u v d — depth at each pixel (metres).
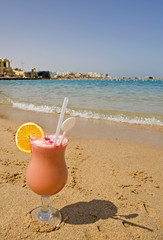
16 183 0.68
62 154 0.47
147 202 0.61
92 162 0.88
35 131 0.50
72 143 1.15
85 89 5.60
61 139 0.44
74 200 0.60
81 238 0.46
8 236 0.46
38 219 0.51
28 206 0.56
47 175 0.45
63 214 0.54
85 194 0.63
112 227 0.50
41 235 0.47
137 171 0.81
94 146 1.11
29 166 0.48
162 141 1.24
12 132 1.30
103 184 0.70
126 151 1.05
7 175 0.73
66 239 0.46
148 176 0.78
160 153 1.04
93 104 2.72
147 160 0.94
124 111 2.22
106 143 1.17
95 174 0.77
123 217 0.54
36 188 0.47
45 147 0.44
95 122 1.74
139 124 1.68
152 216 0.55
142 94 4.09
